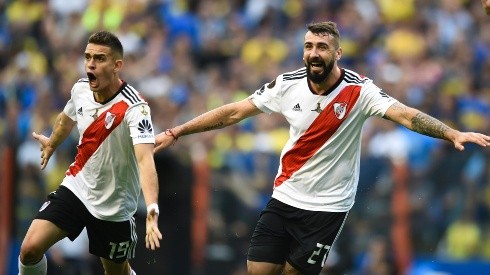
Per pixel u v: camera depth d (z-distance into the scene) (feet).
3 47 197.47
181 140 144.66
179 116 168.55
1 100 179.52
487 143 81.97
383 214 142.20
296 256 90.84
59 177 144.36
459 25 207.10
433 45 199.52
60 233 89.45
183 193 138.21
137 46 189.78
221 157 144.87
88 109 88.07
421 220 142.20
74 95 89.15
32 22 200.64
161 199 137.28
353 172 90.38
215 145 150.10
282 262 91.86
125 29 193.06
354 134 89.25
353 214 142.41
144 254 135.03
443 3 208.95
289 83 89.92
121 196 89.81
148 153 85.35
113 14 198.29
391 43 197.67
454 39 202.69
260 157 147.02
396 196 142.31
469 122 179.63
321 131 88.89
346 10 201.16
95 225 90.58
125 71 181.68
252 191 142.82
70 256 141.59
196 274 138.31
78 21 200.13
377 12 204.33
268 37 197.36
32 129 163.63
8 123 166.40
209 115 91.86
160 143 91.30
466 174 143.43
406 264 141.18
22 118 166.91
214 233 139.54
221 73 189.16
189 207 138.41
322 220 90.12
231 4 206.39
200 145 146.72
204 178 139.95
